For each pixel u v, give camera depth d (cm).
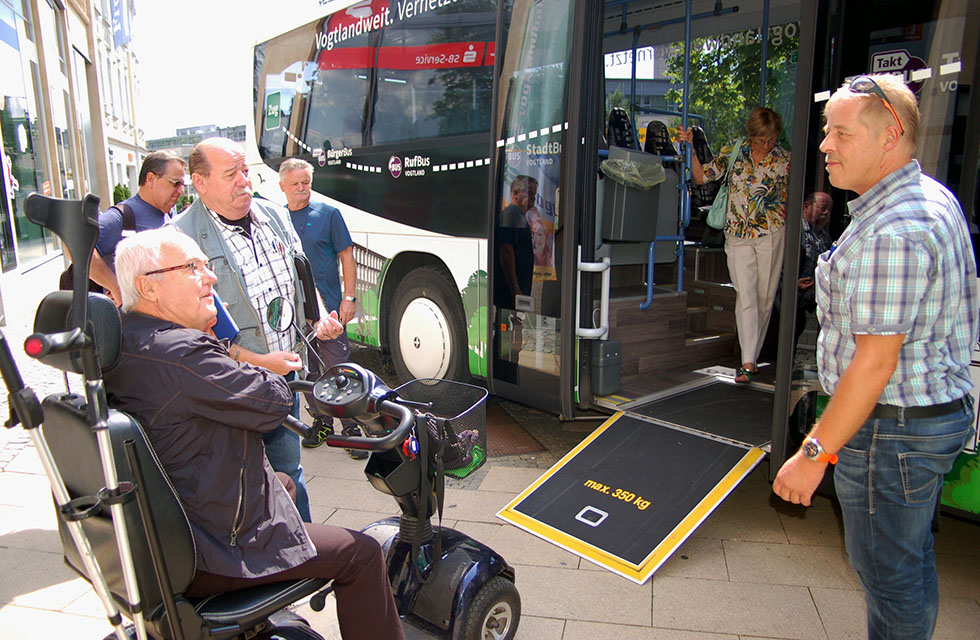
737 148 498
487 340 488
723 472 367
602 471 389
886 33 290
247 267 295
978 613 288
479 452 259
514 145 453
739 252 496
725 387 501
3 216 1056
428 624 248
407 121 554
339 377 216
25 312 983
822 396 323
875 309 187
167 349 186
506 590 258
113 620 168
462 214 512
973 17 270
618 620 290
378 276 602
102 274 345
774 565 333
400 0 556
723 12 598
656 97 700
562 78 416
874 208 198
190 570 180
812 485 203
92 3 2844
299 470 320
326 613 305
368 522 382
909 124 193
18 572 330
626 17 645
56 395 188
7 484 425
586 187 421
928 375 197
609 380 455
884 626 216
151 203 376
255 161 775
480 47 490
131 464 161
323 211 495
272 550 197
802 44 309
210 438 189
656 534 338
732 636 279
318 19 656
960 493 287
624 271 577
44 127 1495
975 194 274
